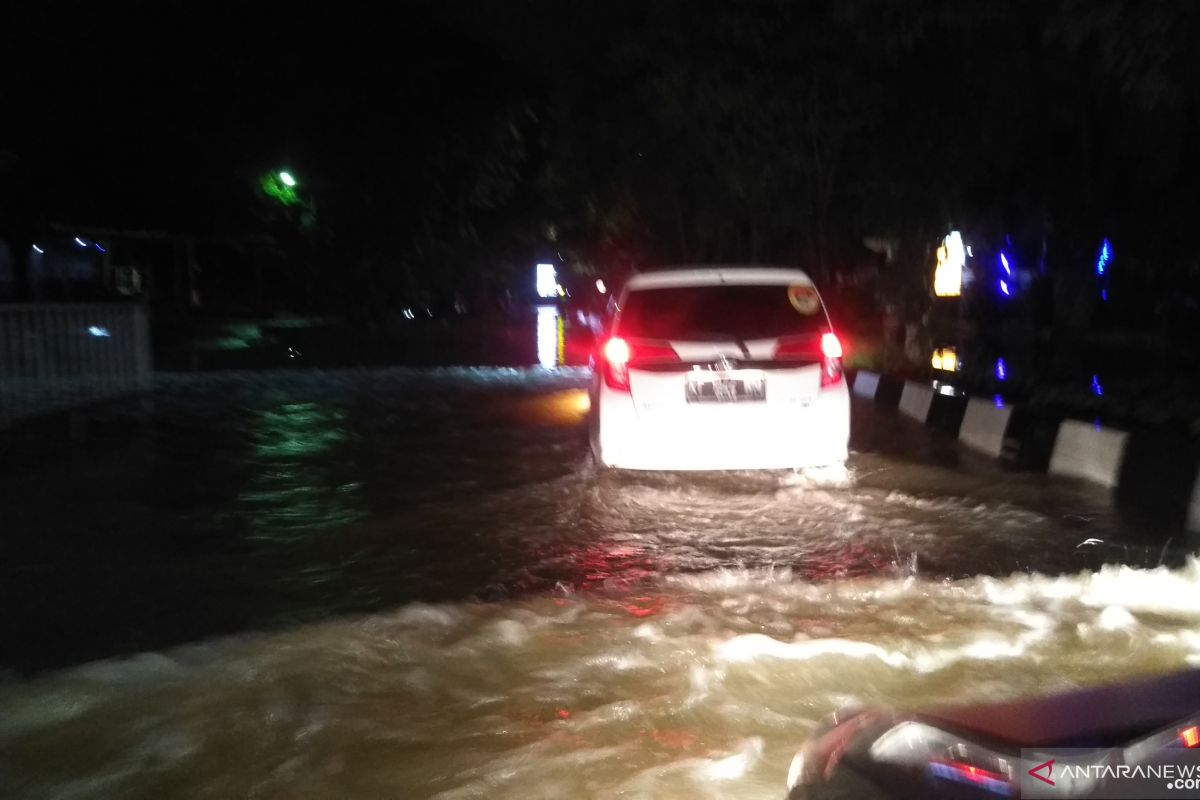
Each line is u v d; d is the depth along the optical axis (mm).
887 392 15828
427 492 9508
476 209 42875
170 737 4645
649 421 8414
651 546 7531
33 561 7457
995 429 11297
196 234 37375
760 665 5254
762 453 8391
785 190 21562
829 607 6152
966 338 19578
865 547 7438
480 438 12648
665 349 8438
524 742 4566
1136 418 11969
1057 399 13844
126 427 13828
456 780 4258
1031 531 7840
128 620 6215
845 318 24641
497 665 5383
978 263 19625
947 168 16281
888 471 10070
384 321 40969
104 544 7891
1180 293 17297
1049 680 5004
